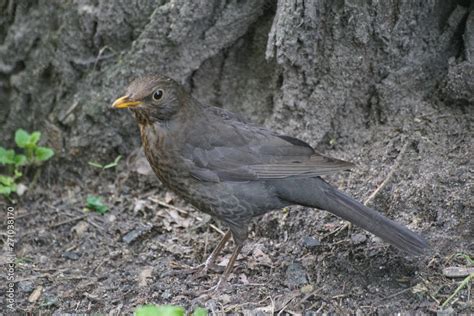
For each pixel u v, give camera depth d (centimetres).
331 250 1063
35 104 1304
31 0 1269
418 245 958
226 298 1018
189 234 1166
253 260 1095
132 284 1063
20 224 1200
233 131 1043
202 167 1031
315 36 1121
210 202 1045
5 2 1284
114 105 1015
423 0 1100
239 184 1030
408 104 1152
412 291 973
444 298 958
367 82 1154
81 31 1238
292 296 1002
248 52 1227
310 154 1016
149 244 1149
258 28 1204
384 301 968
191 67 1214
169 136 1040
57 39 1252
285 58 1137
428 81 1152
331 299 988
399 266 1011
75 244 1152
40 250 1145
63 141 1287
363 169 1138
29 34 1274
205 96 1253
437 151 1103
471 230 1022
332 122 1180
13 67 1302
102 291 1051
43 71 1284
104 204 1226
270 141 1035
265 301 1002
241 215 1044
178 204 1220
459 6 1121
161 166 1054
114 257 1122
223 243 1093
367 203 1096
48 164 1293
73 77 1266
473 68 1092
